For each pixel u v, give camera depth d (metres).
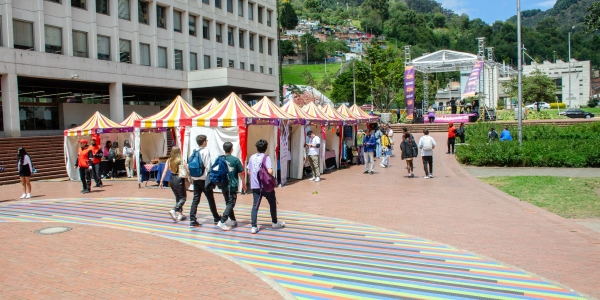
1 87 24.44
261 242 7.98
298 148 17.67
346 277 6.06
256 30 45.88
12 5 24.88
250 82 38.00
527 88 62.38
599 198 11.62
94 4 29.44
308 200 12.70
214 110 15.01
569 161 18.72
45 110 29.59
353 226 9.26
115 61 30.69
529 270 6.34
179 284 5.65
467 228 8.91
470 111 45.31
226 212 8.91
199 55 38.06
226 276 6.00
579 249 7.32
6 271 6.25
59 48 27.56
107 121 20.70
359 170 20.22
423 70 46.75
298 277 6.06
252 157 8.84
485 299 5.25
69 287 5.55
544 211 10.29
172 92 38.25
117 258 6.87
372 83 59.59
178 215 10.02
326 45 143.12
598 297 5.30
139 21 33.06
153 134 22.77
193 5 37.28
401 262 6.76
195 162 9.16
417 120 45.25
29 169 14.41
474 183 15.02
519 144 21.12
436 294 5.41
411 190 13.95
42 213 11.38
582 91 89.31
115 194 14.77
